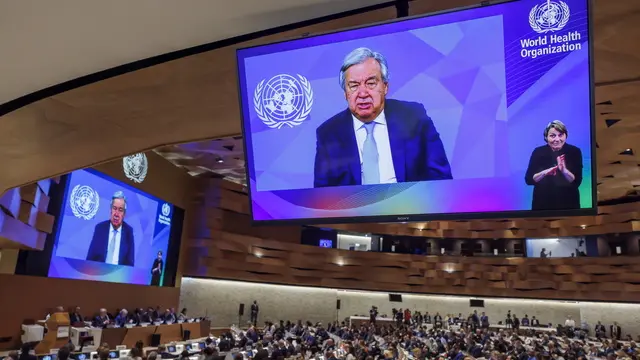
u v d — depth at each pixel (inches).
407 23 160.9
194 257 957.2
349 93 167.5
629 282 1159.6
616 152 768.9
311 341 627.5
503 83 152.6
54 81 239.8
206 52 231.3
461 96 156.6
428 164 160.1
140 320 684.7
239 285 1063.0
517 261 1263.5
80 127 283.3
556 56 147.2
